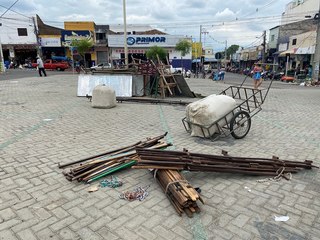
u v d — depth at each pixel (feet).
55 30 150.10
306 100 44.14
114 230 9.49
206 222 10.06
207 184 13.10
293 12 138.00
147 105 35.37
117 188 12.46
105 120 26.05
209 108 19.17
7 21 140.36
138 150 13.30
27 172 13.88
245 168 13.74
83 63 142.82
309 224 10.09
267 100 42.96
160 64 42.86
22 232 9.27
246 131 21.18
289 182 13.47
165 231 9.48
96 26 150.92
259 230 9.68
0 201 11.12
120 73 42.19
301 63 106.52
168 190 11.49
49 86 55.31
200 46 177.58
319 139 21.06
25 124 23.77
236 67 226.17
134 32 158.20
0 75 86.12
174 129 23.16
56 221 9.92
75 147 17.83
